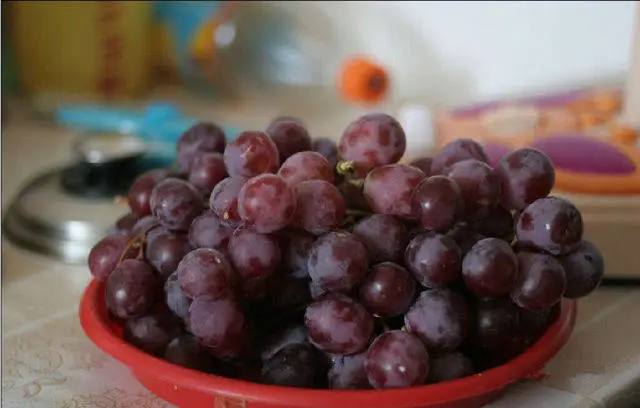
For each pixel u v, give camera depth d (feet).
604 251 1.85
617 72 2.56
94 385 1.61
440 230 1.40
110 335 1.47
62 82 3.06
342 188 1.52
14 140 2.82
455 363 1.40
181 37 3.14
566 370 1.61
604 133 2.11
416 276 1.39
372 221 1.43
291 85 3.03
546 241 1.42
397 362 1.33
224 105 3.05
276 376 1.40
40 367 1.66
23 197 2.25
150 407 1.54
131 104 2.95
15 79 3.10
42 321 1.81
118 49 3.02
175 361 1.44
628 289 1.89
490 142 2.08
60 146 2.77
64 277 1.99
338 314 1.36
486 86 2.76
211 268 1.37
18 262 2.06
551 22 2.59
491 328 1.42
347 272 1.35
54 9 2.94
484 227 1.49
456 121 2.30
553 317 1.55
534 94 2.53
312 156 1.48
